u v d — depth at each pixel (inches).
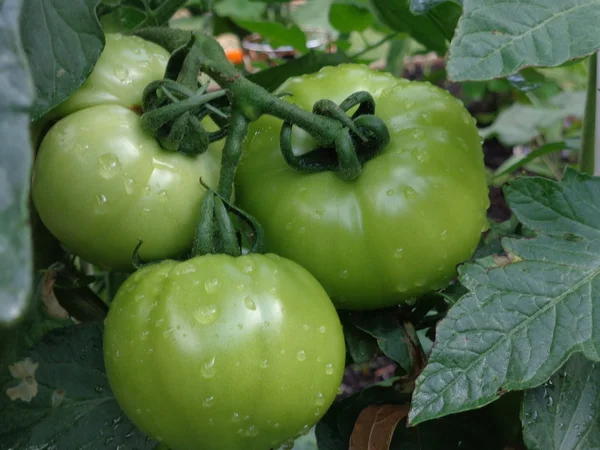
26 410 12.1
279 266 10.3
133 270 11.2
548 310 10.3
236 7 26.1
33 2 10.0
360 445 11.9
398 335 12.0
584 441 11.2
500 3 9.4
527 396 11.3
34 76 10.1
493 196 23.5
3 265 5.5
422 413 9.8
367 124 10.8
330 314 10.3
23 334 12.6
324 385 10.0
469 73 9.1
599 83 15.5
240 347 9.3
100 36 10.3
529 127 21.9
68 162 10.3
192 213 10.6
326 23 28.9
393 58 21.1
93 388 12.4
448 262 11.2
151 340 9.5
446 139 11.4
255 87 10.6
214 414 9.5
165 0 13.5
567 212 11.2
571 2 9.5
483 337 10.2
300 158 11.3
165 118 10.2
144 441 12.1
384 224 10.8
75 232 10.6
